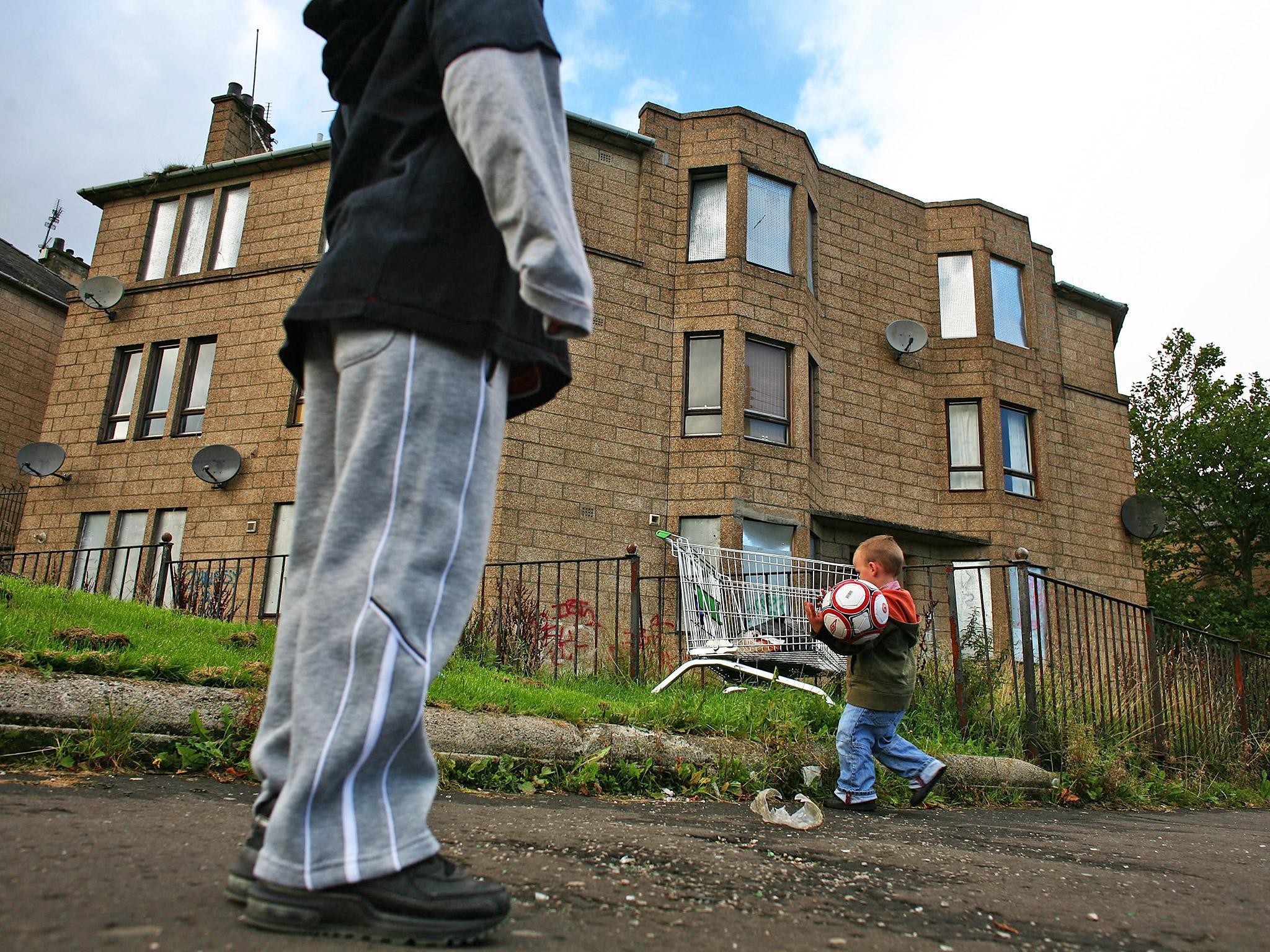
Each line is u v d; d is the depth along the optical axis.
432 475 1.29
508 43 1.31
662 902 1.67
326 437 1.44
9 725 2.72
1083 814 4.67
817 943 1.50
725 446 12.50
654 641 10.61
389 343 1.29
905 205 15.62
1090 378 16.39
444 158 1.40
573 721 3.87
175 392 14.09
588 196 13.07
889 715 3.98
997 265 15.78
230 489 13.25
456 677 4.73
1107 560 15.48
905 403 14.66
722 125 13.89
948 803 4.53
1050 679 5.90
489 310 1.36
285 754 1.33
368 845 1.20
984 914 1.86
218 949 1.11
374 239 1.33
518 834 2.24
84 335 14.94
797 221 13.92
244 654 4.51
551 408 12.01
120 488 13.93
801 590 5.88
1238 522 21.23
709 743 4.11
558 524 11.67
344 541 1.25
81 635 3.72
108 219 15.44
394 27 1.49
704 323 13.06
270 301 13.95
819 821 3.11
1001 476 14.53
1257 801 6.70
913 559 14.25
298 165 14.49
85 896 1.28
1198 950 1.71
